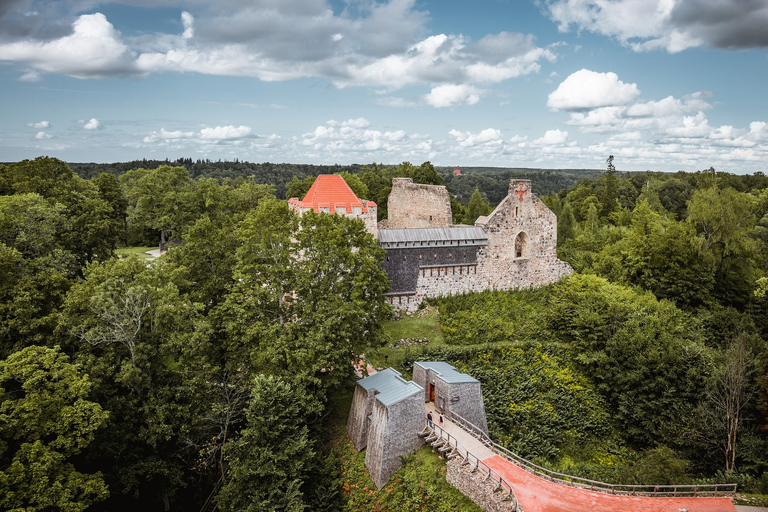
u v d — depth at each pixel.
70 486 27.17
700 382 41.91
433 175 93.12
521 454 37.84
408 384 36.44
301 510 29.34
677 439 39.50
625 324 48.44
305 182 88.44
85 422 27.89
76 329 32.16
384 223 73.19
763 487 30.64
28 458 25.91
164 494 35.69
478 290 60.22
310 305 39.44
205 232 43.59
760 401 38.69
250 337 37.59
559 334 52.25
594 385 46.88
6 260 35.59
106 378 33.66
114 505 34.81
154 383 35.47
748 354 40.66
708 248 63.94
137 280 35.94
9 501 25.11
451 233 58.22
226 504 32.06
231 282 43.56
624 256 68.38
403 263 55.66
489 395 42.88
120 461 33.53
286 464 31.50
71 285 37.53
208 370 36.66
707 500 28.94
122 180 123.12
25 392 29.88
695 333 52.72
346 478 35.12
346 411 42.31
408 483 32.03
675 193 132.75
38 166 59.12
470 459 31.69
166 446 36.44
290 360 36.59
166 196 87.06
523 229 62.31
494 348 48.47
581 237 84.38
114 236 60.84
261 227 41.69
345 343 38.75
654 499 28.86
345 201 53.69
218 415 36.12
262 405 31.58
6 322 32.34
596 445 41.84
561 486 29.33
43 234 45.62
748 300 63.56
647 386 42.66
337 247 40.84
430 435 34.91
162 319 34.62
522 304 58.34
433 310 55.97
